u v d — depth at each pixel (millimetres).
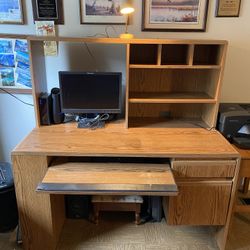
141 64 1729
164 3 1846
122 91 1979
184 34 1908
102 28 1916
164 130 1855
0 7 1882
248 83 2043
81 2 1852
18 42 1978
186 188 1597
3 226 1848
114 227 1930
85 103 1888
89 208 2023
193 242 1806
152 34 1915
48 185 1365
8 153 2330
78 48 1973
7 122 2221
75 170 1516
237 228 1933
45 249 1725
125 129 1859
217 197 1621
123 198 1859
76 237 1836
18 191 1583
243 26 1896
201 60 1938
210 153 1528
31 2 1860
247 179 2039
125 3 1854
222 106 1942
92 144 1612
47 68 2021
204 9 1853
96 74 1807
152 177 1458
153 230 1907
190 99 1794
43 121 1885
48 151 1505
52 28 1911
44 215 1634
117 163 1610
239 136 1784
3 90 2111
